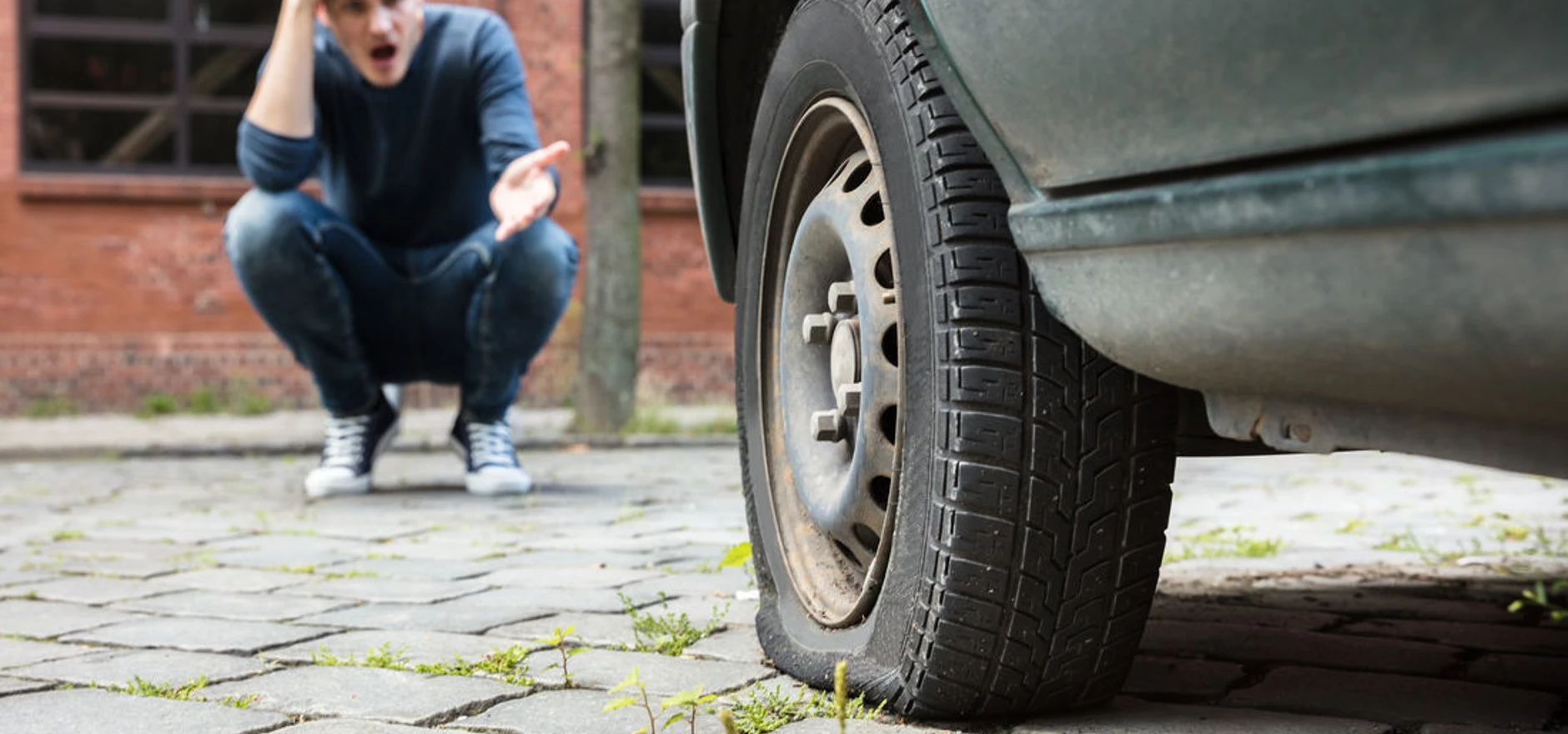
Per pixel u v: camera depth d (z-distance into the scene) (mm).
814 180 2271
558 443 8422
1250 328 1367
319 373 5387
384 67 4941
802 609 2223
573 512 4789
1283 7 1184
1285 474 6371
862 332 1988
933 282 1802
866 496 2002
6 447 8477
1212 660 2281
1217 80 1275
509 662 2264
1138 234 1438
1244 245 1319
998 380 1762
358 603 2969
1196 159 1347
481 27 5145
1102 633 1827
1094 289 1561
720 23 2430
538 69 12523
